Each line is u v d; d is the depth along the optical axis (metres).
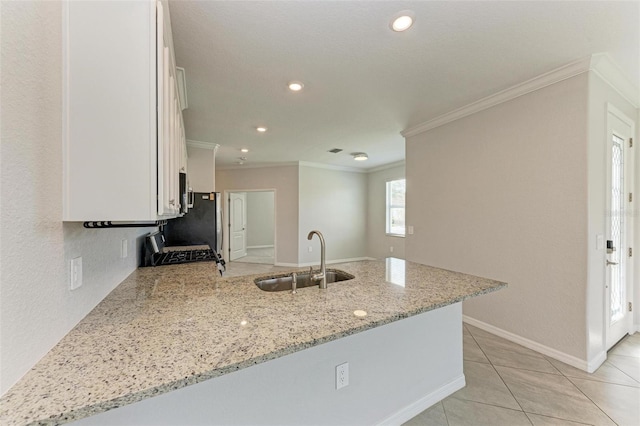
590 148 2.14
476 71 2.27
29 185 0.78
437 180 3.43
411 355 1.74
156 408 1.02
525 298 2.54
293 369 1.30
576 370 2.17
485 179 2.88
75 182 0.97
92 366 0.80
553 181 2.34
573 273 2.22
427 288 1.62
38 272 0.82
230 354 0.88
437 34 1.79
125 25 1.01
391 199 6.77
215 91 2.61
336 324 1.12
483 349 2.51
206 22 1.66
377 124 3.60
